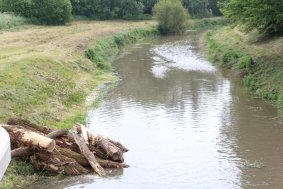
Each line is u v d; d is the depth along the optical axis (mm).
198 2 92438
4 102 19203
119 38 54312
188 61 41812
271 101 25250
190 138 19172
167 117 22500
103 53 43812
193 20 85812
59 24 67312
